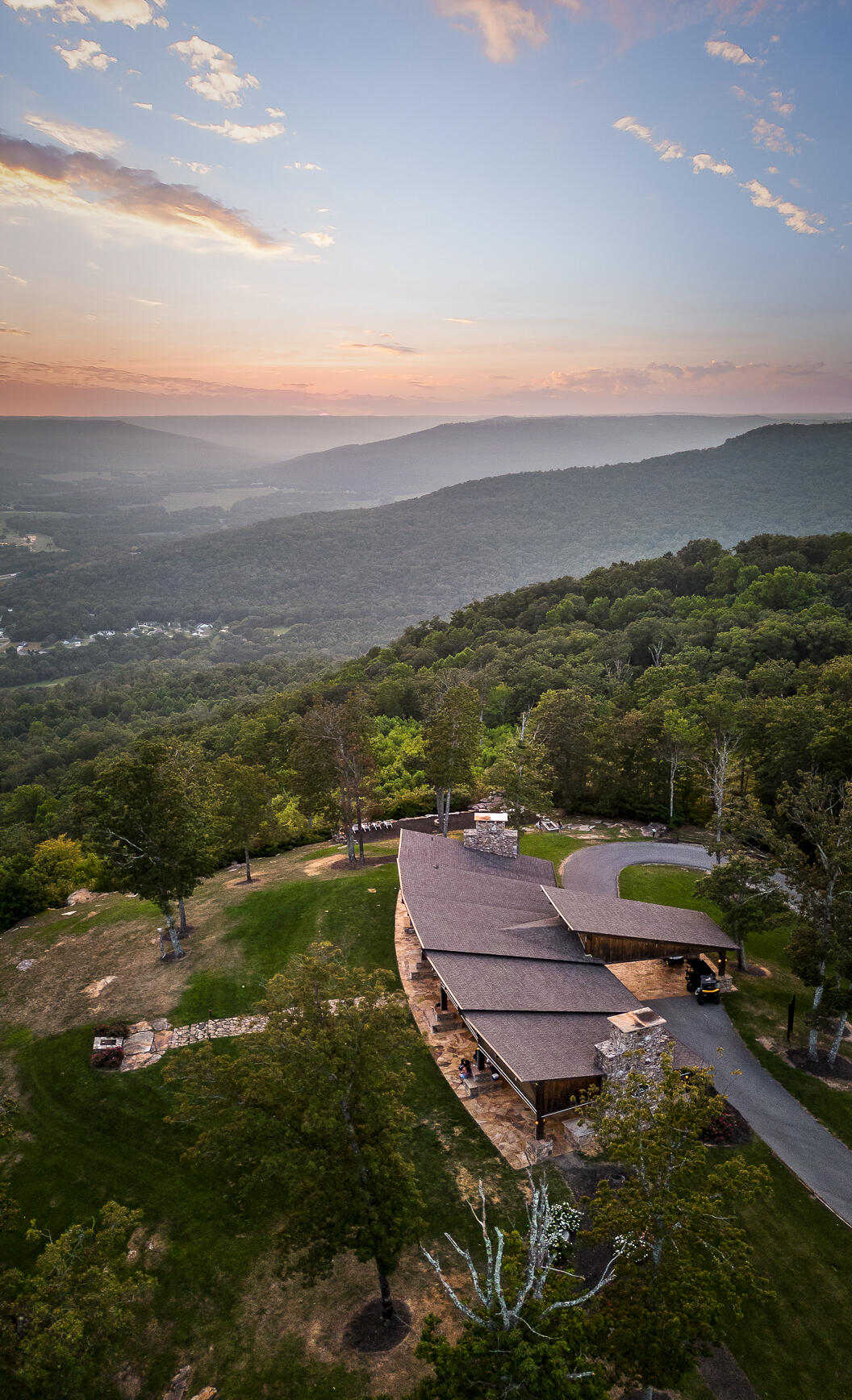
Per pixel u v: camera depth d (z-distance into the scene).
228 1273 24.05
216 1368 21.02
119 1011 37.81
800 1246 24.64
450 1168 27.30
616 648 116.31
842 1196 26.47
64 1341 16.30
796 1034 35.50
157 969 41.59
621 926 37.38
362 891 48.72
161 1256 24.84
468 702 62.34
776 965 42.12
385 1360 20.67
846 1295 23.02
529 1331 15.16
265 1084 20.70
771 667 83.06
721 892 39.53
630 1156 18.77
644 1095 22.89
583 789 71.31
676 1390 20.22
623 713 80.44
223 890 53.19
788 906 41.78
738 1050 34.34
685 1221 17.75
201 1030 35.91
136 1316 22.77
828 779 56.31
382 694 119.69
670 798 67.56
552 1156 27.64
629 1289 17.66
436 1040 34.53
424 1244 24.48
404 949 41.94
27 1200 27.62
